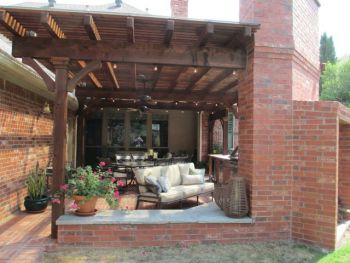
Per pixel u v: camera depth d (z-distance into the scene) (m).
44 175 6.14
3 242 4.14
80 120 10.59
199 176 7.11
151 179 5.75
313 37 5.68
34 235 4.42
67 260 3.71
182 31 4.26
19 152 5.85
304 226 4.36
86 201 4.26
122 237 4.16
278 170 4.46
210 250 4.12
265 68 4.50
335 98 19.59
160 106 11.22
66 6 10.32
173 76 6.80
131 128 13.94
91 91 8.38
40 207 5.67
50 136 7.73
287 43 4.58
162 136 14.14
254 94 4.47
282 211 4.46
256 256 3.95
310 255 4.00
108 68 5.89
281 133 4.48
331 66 21.09
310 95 5.52
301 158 4.42
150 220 4.21
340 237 4.48
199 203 6.84
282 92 4.52
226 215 4.53
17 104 5.70
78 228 4.10
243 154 4.79
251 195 4.45
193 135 14.31
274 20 4.57
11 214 5.52
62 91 4.35
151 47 4.52
